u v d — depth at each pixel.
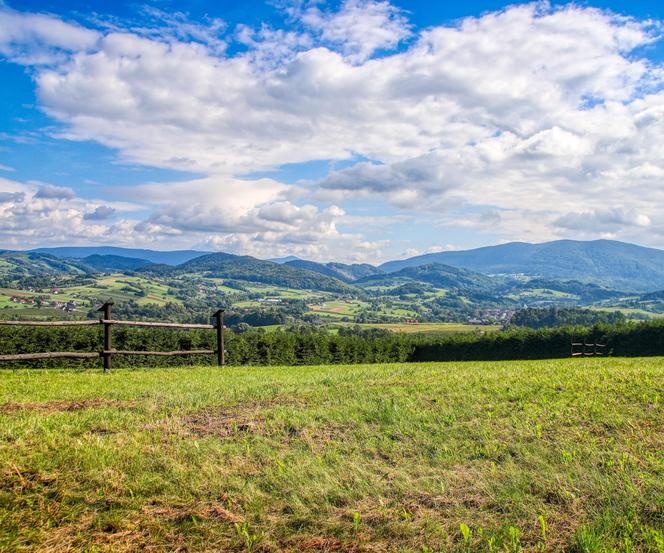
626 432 6.07
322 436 6.25
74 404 7.71
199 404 7.93
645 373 9.84
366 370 14.18
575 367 12.69
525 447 5.70
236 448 5.76
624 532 3.89
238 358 25.11
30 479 4.74
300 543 3.91
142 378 11.34
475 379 10.08
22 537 3.86
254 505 4.45
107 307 12.88
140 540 3.92
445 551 3.76
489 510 4.35
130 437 6.00
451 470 5.18
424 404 7.70
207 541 3.93
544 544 3.79
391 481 4.92
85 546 3.80
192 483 4.82
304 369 16.14
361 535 4.00
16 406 7.43
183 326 14.70
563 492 4.54
